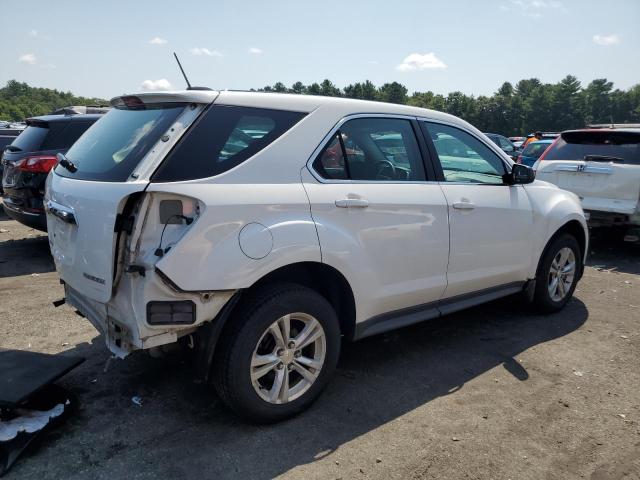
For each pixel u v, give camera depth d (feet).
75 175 10.30
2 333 14.34
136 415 10.47
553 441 9.95
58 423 10.00
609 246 27.76
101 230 8.90
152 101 10.33
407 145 12.57
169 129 9.34
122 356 9.28
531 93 368.07
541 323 16.10
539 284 16.24
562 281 16.98
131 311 8.92
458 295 13.69
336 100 11.31
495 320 16.31
